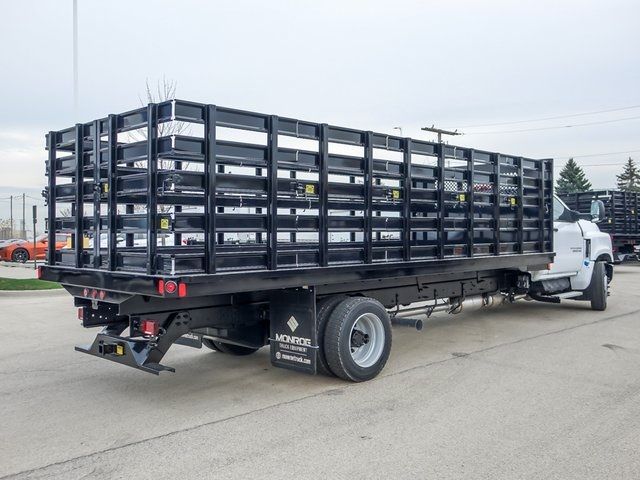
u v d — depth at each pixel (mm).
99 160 5238
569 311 10672
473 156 7188
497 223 7699
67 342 8133
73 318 10203
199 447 4195
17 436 4449
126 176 4895
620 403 5152
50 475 3734
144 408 5121
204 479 3660
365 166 5832
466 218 7152
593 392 5488
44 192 6121
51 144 5938
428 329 8891
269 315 6000
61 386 5859
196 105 4570
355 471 3768
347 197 5691
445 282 7828
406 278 6984
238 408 5102
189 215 4566
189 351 7500
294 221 5305
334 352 5691
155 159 4555
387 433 4445
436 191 6695
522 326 9109
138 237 5613
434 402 5215
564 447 4148
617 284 15672
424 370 6363
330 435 4414
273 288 5113
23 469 3834
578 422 4664
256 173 5523
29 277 16688
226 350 7133
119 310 4938
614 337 8180
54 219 5965
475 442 4250
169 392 5621
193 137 4586
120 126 4984
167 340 5137
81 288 5590
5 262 23266
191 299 5285
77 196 5480
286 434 4445
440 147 6660
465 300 8523
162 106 4496
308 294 5582
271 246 5098
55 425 4688
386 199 6102
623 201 19906
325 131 5434
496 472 3740
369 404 5176
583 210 20094
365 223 5875
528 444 4203
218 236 5406
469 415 4848
